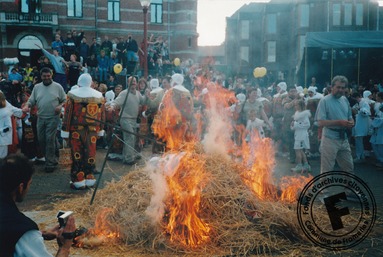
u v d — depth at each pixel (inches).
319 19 1344.7
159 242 165.3
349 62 803.4
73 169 271.4
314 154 422.0
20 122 366.3
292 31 1397.6
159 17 1330.0
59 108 320.5
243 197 181.0
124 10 1283.2
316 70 802.8
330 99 241.8
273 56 1432.1
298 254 159.9
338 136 241.0
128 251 161.8
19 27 1151.6
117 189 201.9
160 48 856.3
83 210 204.5
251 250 161.2
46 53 553.0
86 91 268.2
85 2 1222.3
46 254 88.3
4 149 289.9
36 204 233.5
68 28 1208.2
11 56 1153.4
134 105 367.2
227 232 167.8
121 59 740.7
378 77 806.5
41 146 331.0
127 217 175.0
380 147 364.5
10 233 85.8
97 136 276.5
